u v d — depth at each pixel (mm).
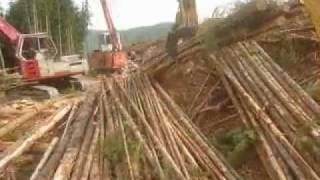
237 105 10047
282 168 7098
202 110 11258
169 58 13539
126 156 8062
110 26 27562
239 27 11953
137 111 10719
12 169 8375
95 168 7664
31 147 9453
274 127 8125
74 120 11328
